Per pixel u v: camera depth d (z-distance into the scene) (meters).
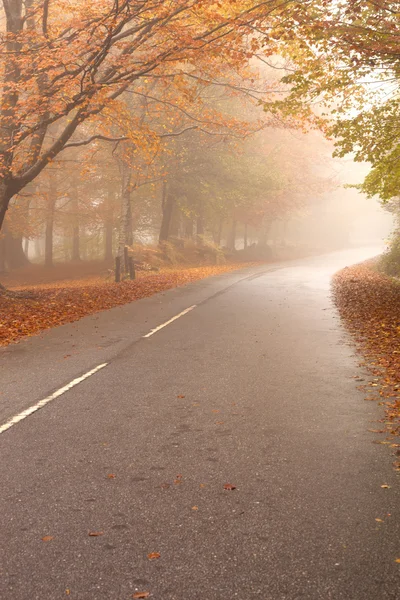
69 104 15.95
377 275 27.30
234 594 2.96
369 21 11.62
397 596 2.94
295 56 15.09
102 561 3.26
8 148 16.94
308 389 7.21
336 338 10.94
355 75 13.61
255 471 4.58
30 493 4.18
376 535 3.54
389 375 7.85
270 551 3.36
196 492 4.19
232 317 13.83
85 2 15.08
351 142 15.37
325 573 3.14
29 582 3.06
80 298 17.97
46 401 6.73
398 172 15.96
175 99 19.45
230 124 20.30
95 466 4.70
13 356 9.38
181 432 5.58
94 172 33.47
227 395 6.94
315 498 4.07
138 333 11.58
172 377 7.88
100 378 7.84
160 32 15.23
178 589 3.00
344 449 5.07
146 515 3.82
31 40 16.64
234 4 14.52
